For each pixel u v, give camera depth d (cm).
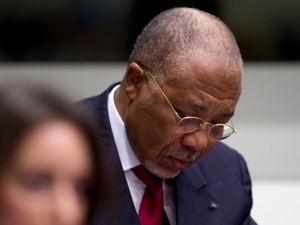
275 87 709
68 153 140
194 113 331
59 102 145
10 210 137
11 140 137
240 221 395
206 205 384
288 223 700
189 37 330
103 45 686
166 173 357
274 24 686
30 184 138
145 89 341
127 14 679
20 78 154
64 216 138
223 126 344
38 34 682
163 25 338
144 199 367
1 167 137
